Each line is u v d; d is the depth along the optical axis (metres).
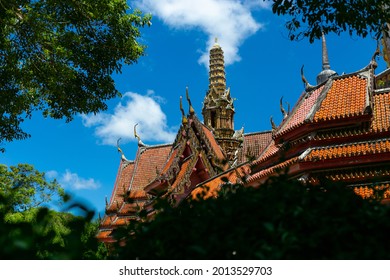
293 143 20.08
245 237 4.09
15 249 3.61
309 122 19.42
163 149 49.72
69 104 22.03
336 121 19.23
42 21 19.70
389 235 4.12
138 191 45.84
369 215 4.17
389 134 18.58
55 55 19.98
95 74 21.77
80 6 20.14
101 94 22.19
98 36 21.33
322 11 13.84
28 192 46.25
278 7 14.09
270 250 3.80
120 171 50.84
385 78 31.94
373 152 17.78
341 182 4.93
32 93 22.19
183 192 32.28
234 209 4.31
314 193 4.64
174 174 34.44
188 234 4.24
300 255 3.95
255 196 4.48
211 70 66.44
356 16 13.57
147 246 4.38
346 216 4.27
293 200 4.49
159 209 4.98
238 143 50.25
